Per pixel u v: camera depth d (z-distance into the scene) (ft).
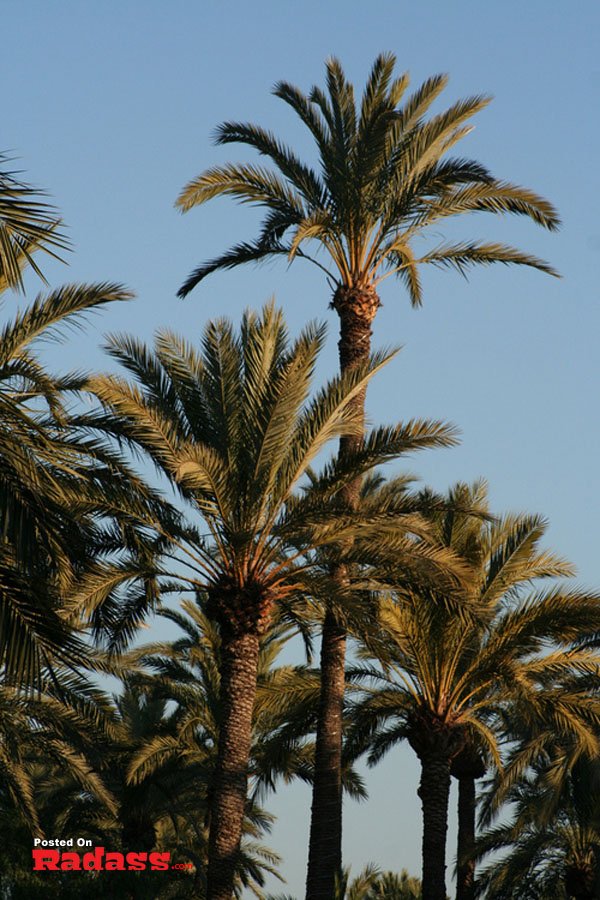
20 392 65.46
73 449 71.61
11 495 53.93
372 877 118.83
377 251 100.83
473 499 108.99
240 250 104.17
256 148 100.12
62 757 110.22
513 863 134.82
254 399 86.28
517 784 134.51
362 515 85.15
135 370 88.53
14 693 100.73
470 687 110.42
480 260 101.60
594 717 101.91
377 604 102.47
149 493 77.51
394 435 83.46
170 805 156.15
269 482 85.25
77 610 79.56
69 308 67.67
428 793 107.24
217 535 86.94
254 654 88.17
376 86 99.60
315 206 100.37
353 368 84.53
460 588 84.53
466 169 97.09
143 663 147.64
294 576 88.12
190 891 139.44
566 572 106.93
